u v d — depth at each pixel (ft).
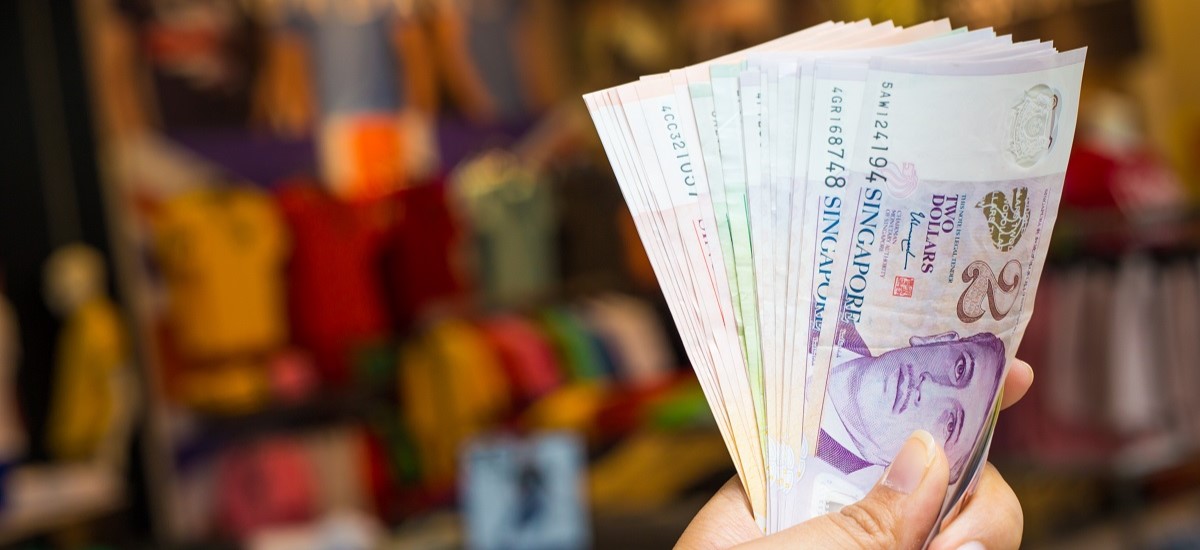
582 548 8.72
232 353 15.10
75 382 14.47
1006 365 2.59
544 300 17.15
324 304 15.92
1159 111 15.89
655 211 2.60
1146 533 12.59
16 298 14.21
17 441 13.84
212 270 15.01
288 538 11.87
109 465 14.58
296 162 16.20
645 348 16.33
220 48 15.66
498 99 18.11
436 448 15.42
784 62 2.48
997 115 2.41
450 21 17.71
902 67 2.38
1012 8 14.40
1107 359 13.17
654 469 13.75
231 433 15.07
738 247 2.58
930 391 2.56
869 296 2.52
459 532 10.84
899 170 2.44
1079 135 14.83
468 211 17.42
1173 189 15.31
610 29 18.40
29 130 14.66
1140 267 13.15
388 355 16.06
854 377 2.57
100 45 14.62
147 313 14.83
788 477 2.64
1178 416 13.07
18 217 14.44
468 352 15.28
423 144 17.31
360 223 16.46
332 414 15.64
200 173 15.37
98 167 14.64
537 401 15.24
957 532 2.70
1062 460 12.19
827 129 2.47
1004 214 2.47
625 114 2.59
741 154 2.55
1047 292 13.62
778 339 2.59
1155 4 15.87
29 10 14.62
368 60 16.93
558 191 17.40
